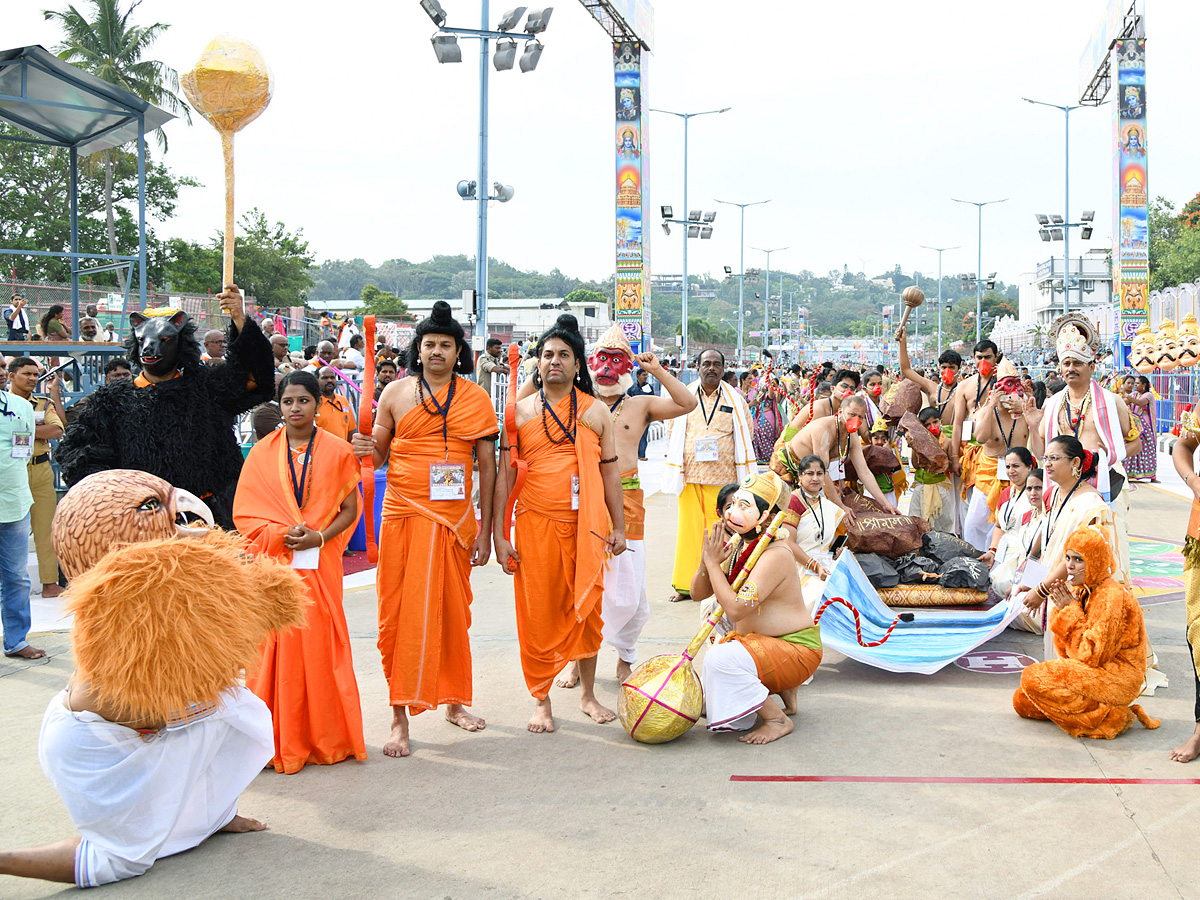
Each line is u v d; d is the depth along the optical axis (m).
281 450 4.60
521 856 3.64
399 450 4.87
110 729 3.38
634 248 24.47
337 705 4.60
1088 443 6.74
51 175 38.06
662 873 3.51
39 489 7.88
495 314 72.88
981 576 6.46
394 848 3.72
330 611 4.58
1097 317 43.91
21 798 4.18
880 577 6.43
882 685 5.79
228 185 4.79
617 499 5.32
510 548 5.14
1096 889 3.37
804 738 4.89
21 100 11.07
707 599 5.75
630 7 23.03
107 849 3.44
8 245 36.91
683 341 38.81
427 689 4.78
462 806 4.11
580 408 5.16
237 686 3.57
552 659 5.09
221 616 3.29
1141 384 16.88
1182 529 11.52
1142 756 4.61
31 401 7.91
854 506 7.09
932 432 9.12
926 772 4.43
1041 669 4.93
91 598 3.13
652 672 4.87
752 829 3.86
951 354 9.81
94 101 11.43
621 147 24.36
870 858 3.61
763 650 4.90
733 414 7.77
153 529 3.39
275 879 3.49
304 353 13.95
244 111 4.62
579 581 5.03
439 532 4.85
